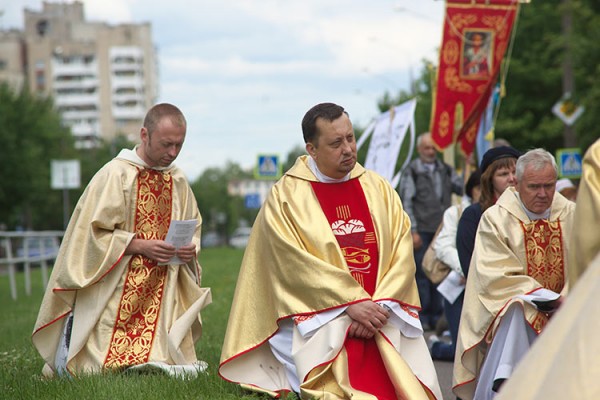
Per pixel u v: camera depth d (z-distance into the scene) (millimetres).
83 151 73812
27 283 20359
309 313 6277
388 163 12719
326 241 6363
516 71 34750
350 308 6160
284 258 6391
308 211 6500
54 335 7801
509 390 2875
